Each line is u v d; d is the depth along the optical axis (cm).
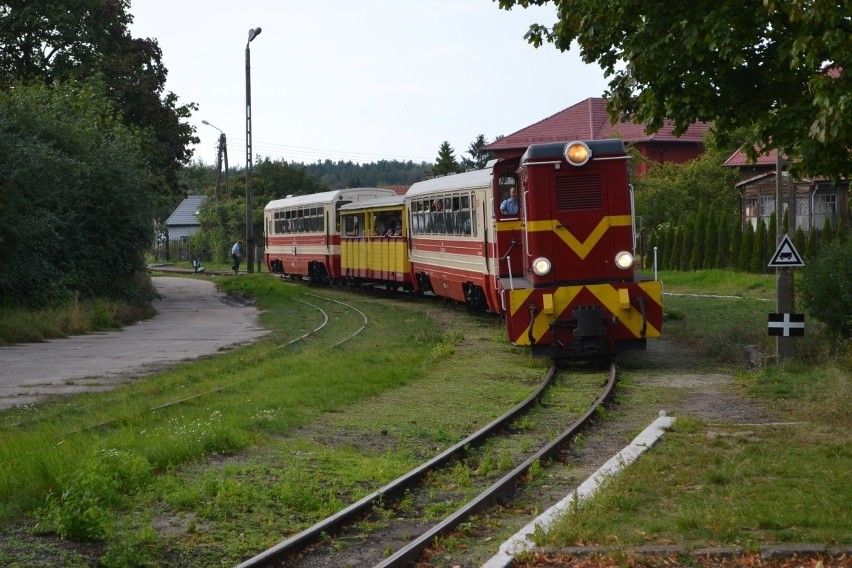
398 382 1594
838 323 1728
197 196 11138
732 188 5541
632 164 5744
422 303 3234
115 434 1121
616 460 977
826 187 4272
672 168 5800
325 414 1341
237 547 753
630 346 1803
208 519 821
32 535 754
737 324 2236
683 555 676
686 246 4788
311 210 4303
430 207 2881
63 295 2731
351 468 1020
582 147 1772
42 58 4075
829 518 738
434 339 2181
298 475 971
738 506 783
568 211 1794
